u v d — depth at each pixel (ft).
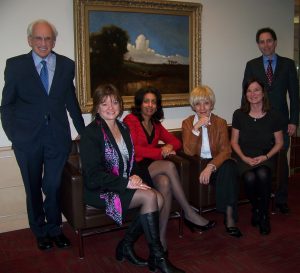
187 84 11.76
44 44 7.80
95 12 10.07
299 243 8.84
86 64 10.14
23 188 9.93
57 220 8.97
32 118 8.10
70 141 8.66
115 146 7.72
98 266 7.99
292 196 12.11
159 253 7.39
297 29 16.07
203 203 9.43
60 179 8.55
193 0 11.46
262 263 7.96
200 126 9.69
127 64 10.73
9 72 7.84
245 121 10.13
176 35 11.31
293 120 11.08
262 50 11.04
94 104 7.86
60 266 8.02
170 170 8.68
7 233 9.80
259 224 9.47
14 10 9.29
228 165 9.14
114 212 7.44
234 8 12.27
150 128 9.60
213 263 7.99
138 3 10.51
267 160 9.81
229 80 12.63
